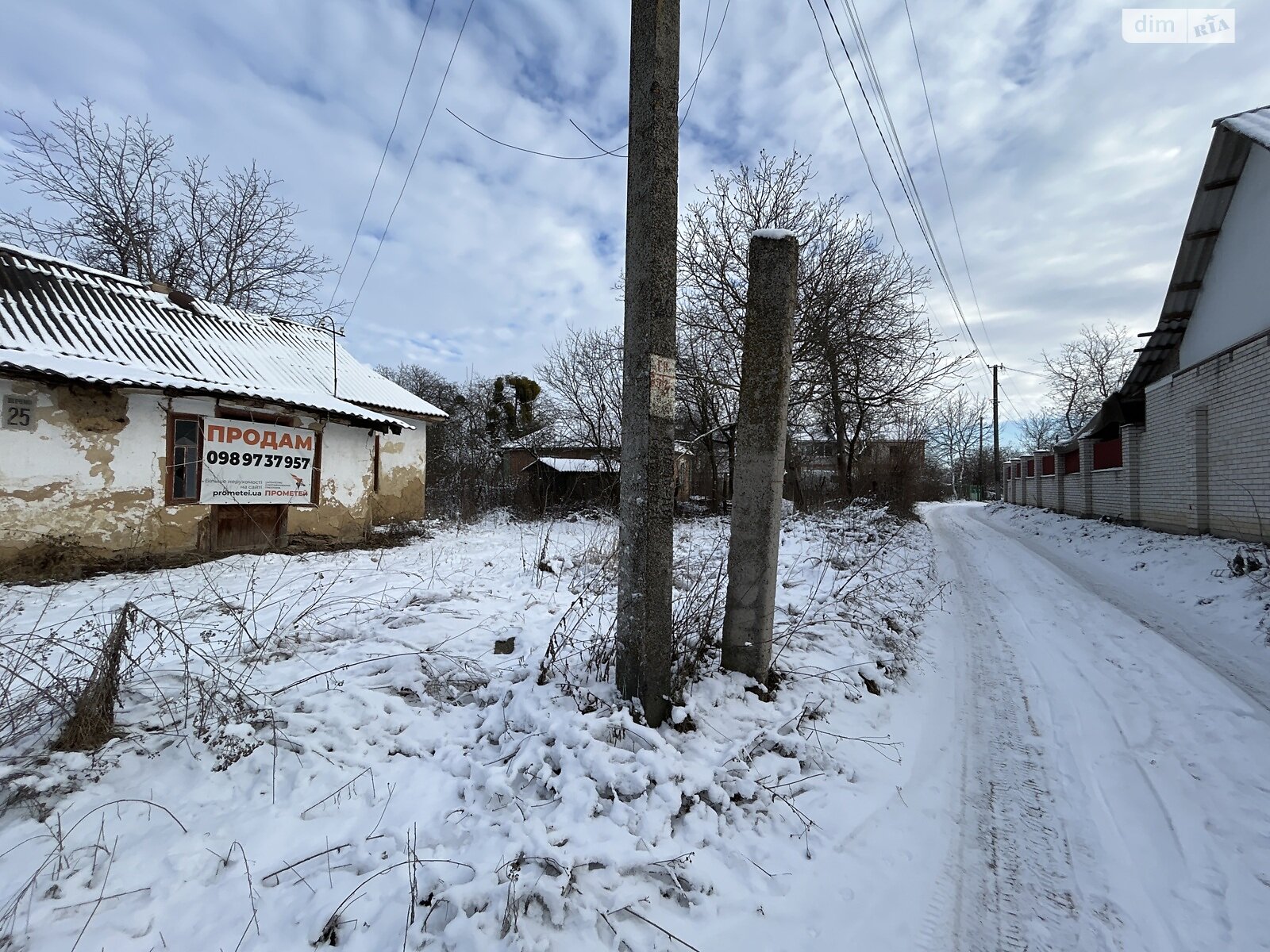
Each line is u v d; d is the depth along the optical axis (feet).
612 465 64.69
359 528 40.42
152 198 61.26
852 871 8.55
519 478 70.44
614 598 20.10
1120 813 10.24
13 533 25.59
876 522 49.90
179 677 11.76
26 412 26.03
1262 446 31.99
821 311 56.03
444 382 115.96
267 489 34.55
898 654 17.66
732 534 13.51
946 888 8.40
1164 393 43.24
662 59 10.72
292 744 10.07
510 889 6.81
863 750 12.00
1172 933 7.59
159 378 29.01
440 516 59.72
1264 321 32.48
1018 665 18.28
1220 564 29.32
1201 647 20.06
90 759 9.02
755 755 10.93
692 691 12.39
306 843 8.09
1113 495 54.75
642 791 8.93
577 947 6.64
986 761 12.11
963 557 43.65
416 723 11.37
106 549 28.04
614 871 7.53
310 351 47.14
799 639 16.94
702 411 62.69
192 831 8.14
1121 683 16.52
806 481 74.90
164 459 30.14
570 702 11.23
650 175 10.72
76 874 7.16
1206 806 10.39
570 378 77.97
